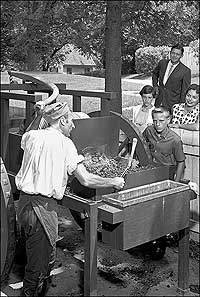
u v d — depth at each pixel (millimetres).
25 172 2908
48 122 3018
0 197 2961
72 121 3279
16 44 10461
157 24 8828
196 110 4645
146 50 26219
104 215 2812
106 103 3908
